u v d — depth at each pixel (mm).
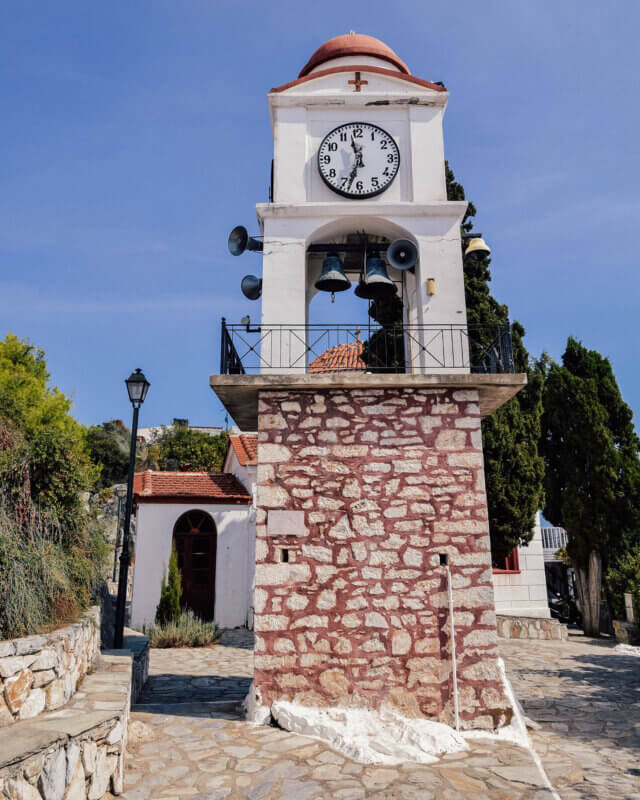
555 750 6312
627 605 15094
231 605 16438
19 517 6555
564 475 17391
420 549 7008
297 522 7059
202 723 6707
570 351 18094
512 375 7238
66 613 6328
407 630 6805
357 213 8133
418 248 8172
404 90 8664
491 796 4914
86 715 4984
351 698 6648
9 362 18078
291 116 8539
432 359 7816
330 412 7344
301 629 6816
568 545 17000
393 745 5914
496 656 6758
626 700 8492
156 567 16422
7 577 5504
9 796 3680
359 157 8312
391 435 7289
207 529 17031
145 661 9312
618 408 17078
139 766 5496
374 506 7102
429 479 7180
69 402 18250
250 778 5219
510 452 13641
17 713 4770
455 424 7324
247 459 17625
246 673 10438
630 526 16219
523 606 15844
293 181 8336
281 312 7895
